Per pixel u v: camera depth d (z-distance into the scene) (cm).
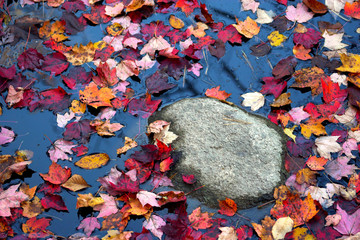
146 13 281
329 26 279
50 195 241
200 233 236
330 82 260
